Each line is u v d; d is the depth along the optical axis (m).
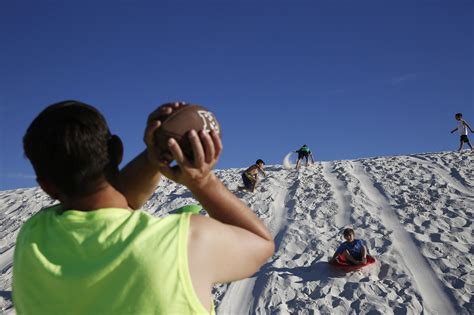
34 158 1.03
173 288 0.96
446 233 9.41
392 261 8.18
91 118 1.04
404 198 12.11
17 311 1.11
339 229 10.31
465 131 17.23
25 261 1.06
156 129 1.02
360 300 6.96
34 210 15.57
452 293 7.02
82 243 1.01
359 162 17.16
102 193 1.07
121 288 0.96
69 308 0.98
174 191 15.14
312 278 7.85
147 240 0.99
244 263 1.08
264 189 14.27
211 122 1.05
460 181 13.47
